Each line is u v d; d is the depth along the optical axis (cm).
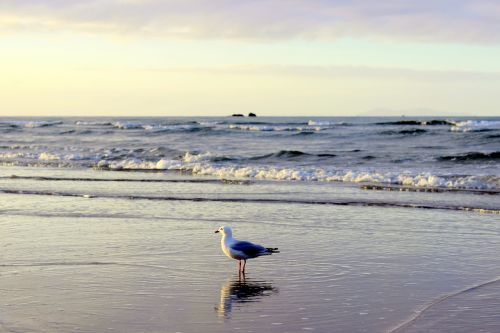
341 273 1029
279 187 2280
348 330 739
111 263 1091
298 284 960
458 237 1345
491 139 4575
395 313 808
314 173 2678
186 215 1636
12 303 851
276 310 823
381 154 3628
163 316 796
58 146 4719
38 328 746
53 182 2450
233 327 752
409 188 2214
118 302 859
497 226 1480
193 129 6094
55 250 1193
